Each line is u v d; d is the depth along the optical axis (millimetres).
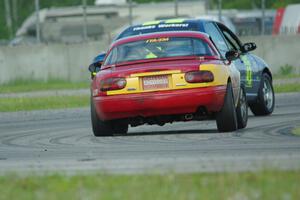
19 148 35281
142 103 36406
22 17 180625
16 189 21875
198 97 35969
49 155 31719
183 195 19969
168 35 38906
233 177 22031
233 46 45500
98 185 21828
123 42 39125
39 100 67500
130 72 36594
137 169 25375
